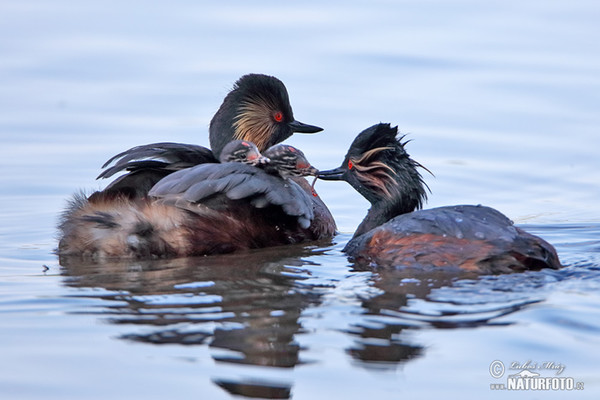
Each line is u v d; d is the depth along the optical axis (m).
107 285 12.69
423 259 13.20
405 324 10.83
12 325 11.03
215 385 9.49
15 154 20.44
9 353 10.25
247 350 10.26
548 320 10.83
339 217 18.08
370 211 15.70
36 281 12.97
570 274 12.72
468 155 20.62
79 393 9.38
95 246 14.18
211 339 10.56
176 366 9.91
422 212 14.02
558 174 19.80
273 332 10.70
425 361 9.92
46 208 17.75
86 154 20.45
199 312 11.43
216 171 14.27
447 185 19.28
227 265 13.80
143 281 12.87
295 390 9.39
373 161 15.51
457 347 10.20
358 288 12.32
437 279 12.60
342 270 13.40
